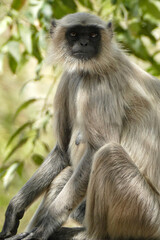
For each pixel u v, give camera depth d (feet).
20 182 68.90
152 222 43.37
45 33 58.49
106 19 61.41
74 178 43.88
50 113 63.93
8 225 46.14
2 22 58.65
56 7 59.98
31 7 58.23
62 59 46.78
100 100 44.21
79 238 44.32
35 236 43.19
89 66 44.75
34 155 62.64
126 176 42.96
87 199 43.68
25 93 96.84
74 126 47.03
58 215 43.42
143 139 44.91
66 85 47.83
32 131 63.41
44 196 47.39
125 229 43.52
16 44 57.57
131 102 45.03
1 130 90.22
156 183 44.73
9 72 100.17
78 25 46.09
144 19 61.00
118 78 44.78
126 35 59.52
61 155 48.85
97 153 43.01
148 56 60.59
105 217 43.42
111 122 43.88
